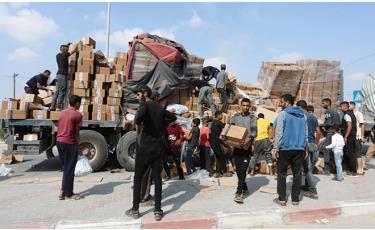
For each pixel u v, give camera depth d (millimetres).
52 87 10758
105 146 9445
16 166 10695
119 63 10273
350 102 9383
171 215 5258
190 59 11328
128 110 9992
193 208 5656
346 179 8266
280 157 5977
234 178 8289
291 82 13352
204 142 9102
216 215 5258
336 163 8102
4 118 8859
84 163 8398
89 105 9641
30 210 5562
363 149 13078
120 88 9805
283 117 5965
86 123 9414
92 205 5844
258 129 8617
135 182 5219
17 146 8977
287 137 5898
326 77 13438
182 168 8750
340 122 8703
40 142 9047
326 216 5738
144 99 5371
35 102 9422
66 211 5508
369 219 5730
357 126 9133
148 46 10250
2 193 6637
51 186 7258
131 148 9555
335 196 6590
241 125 6262
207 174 8742
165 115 5375
